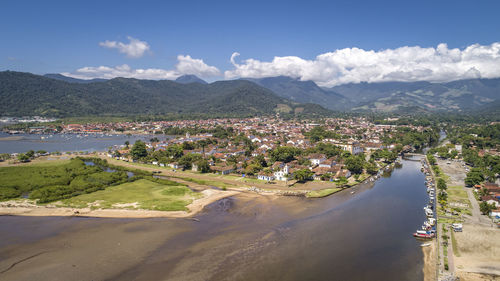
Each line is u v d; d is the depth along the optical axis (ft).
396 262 281.13
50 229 349.61
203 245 312.29
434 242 318.86
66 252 296.92
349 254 295.89
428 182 586.45
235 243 317.22
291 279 253.24
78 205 425.69
